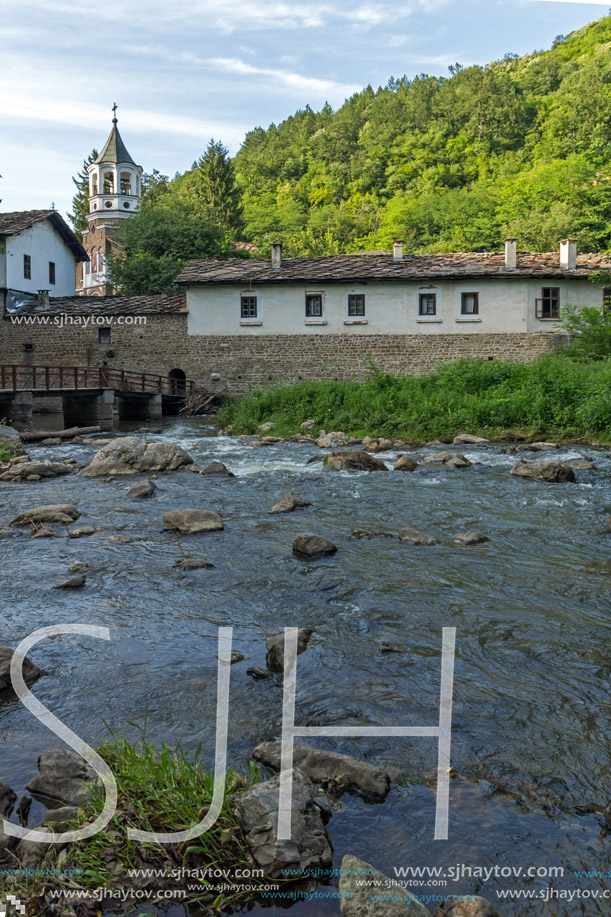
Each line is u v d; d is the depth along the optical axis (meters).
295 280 30.73
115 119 58.19
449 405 19.91
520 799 3.62
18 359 33.62
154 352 32.50
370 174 103.44
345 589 6.84
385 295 30.67
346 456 14.11
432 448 16.94
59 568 7.65
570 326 28.16
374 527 9.30
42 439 20.86
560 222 58.19
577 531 8.87
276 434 20.48
